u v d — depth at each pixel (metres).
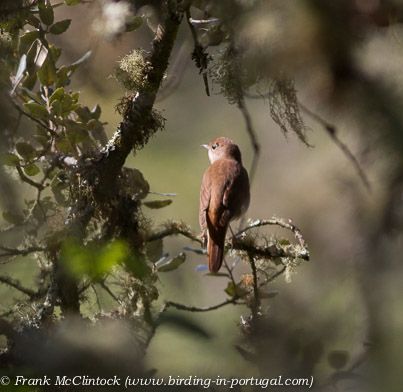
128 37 5.99
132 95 5.80
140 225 5.93
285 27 2.57
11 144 5.47
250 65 2.68
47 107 5.55
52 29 5.41
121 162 5.86
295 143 8.34
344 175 5.79
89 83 5.93
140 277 3.51
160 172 12.39
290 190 6.33
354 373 3.79
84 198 5.75
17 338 4.70
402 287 3.68
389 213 3.51
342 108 2.62
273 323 3.91
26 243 5.79
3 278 5.49
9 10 4.86
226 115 11.62
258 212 8.62
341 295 4.00
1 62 5.60
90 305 5.33
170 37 5.48
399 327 3.53
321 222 5.62
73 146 5.80
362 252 3.88
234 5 2.80
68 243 3.72
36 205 6.00
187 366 3.77
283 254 5.96
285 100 4.11
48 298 5.17
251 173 4.40
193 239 6.51
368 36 2.59
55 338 3.42
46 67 5.54
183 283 5.97
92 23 4.61
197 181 12.21
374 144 2.64
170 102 10.93
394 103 2.56
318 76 2.60
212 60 5.22
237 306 7.30
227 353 3.88
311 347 3.79
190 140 11.91
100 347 3.30
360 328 3.74
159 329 4.22
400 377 3.16
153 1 5.34
